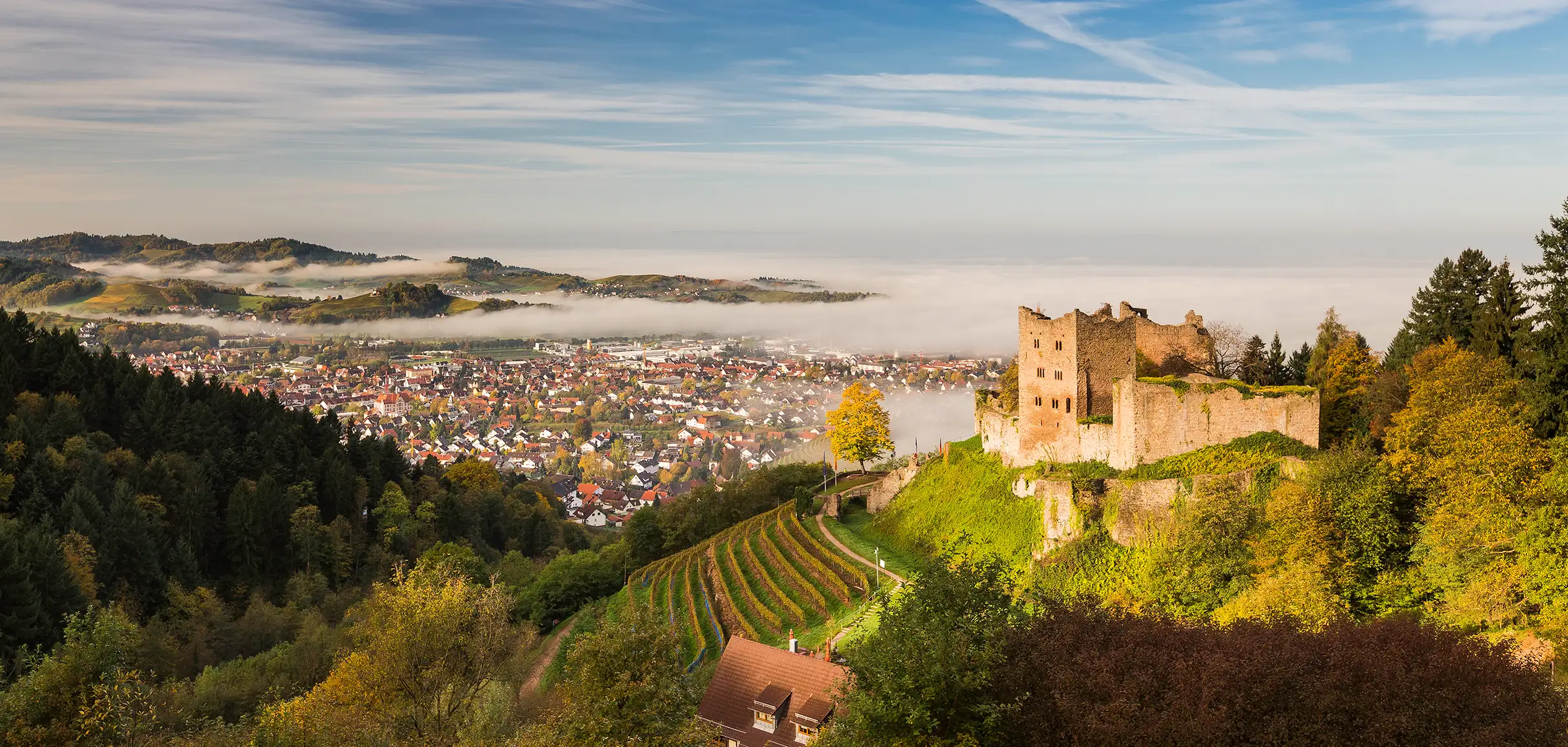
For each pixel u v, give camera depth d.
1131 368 99.06
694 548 137.75
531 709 86.25
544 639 124.94
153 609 130.00
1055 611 49.41
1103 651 45.25
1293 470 83.44
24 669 97.94
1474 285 101.19
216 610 129.38
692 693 58.44
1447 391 78.62
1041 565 90.00
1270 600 65.56
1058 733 41.59
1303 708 40.78
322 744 61.91
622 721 54.72
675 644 60.53
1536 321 83.56
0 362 164.62
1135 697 41.22
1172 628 47.81
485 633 68.06
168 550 138.12
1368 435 88.56
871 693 44.38
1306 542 72.00
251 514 150.12
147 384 184.12
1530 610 60.81
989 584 49.06
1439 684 41.81
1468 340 100.50
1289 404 88.38
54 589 109.56
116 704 58.97
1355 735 39.78
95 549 126.38
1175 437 89.75
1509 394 79.69
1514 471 66.19
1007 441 106.62
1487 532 64.12
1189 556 79.25
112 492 142.75
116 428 171.38
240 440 182.88
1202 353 104.31
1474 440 68.56
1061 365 97.94
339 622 136.62
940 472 116.62
